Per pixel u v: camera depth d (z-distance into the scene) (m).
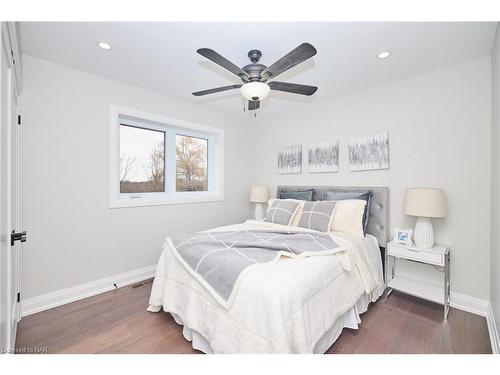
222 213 3.75
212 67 2.30
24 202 2.04
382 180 2.67
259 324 1.24
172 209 3.13
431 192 2.05
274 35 1.76
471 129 2.11
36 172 2.11
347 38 1.79
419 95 2.40
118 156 2.65
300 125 3.47
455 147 2.20
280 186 3.69
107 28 1.70
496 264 1.73
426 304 2.23
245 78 1.85
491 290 1.94
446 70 2.24
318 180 3.27
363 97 2.80
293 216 2.75
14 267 1.57
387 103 2.62
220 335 1.40
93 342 1.67
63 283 2.26
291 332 1.23
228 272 1.45
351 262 1.88
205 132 3.56
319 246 1.85
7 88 1.22
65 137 2.27
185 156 3.49
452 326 1.86
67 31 1.74
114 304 2.22
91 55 2.08
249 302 1.30
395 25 1.64
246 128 4.12
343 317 1.75
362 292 1.89
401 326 1.86
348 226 2.42
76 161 2.34
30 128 2.07
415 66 2.22
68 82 2.28
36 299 2.10
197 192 3.63
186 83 2.66
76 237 2.34
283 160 3.66
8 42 1.22
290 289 1.28
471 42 1.83
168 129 3.25
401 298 2.35
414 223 2.44
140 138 3.00
